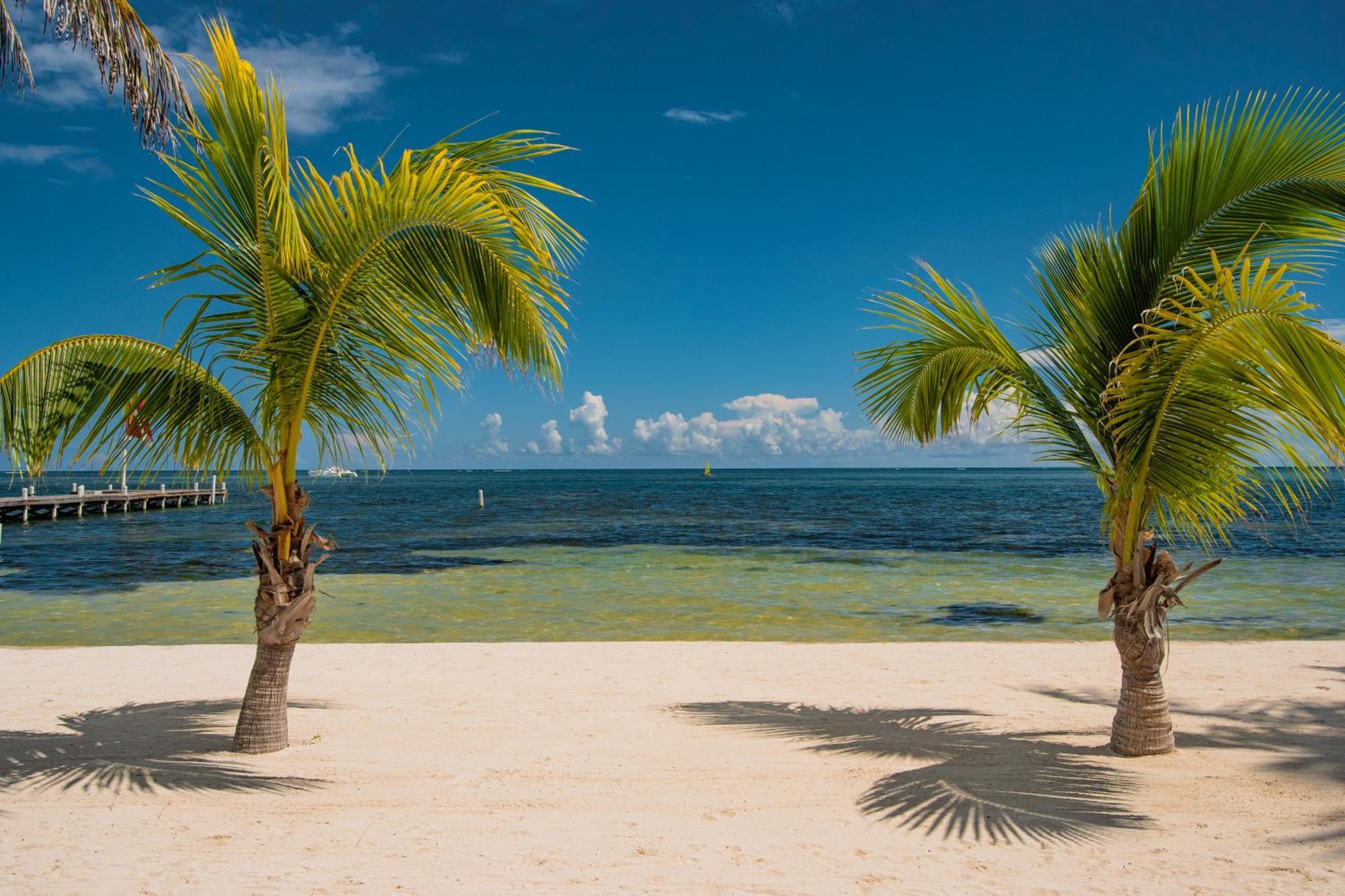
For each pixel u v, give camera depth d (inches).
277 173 169.6
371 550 942.4
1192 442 171.9
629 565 784.3
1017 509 1881.2
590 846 146.5
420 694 269.1
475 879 133.0
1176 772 183.5
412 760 196.1
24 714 241.8
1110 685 285.3
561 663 322.0
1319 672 296.4
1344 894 126.6
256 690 199.9
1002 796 169.6
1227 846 144.5
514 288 178.4
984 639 428.1
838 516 1632.6
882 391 235.8
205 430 185.9
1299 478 163.5
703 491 3329.2
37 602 553.9
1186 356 161.8
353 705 252.4
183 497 1984.5
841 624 473.4
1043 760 195.0
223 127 172.1
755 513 1748.3
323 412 194.2
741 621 486.3
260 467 195.5
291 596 197.2
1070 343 197.6
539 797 171.3
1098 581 665.0
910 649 354.6
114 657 337.4
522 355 187.3
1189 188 186.9
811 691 275.6
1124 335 192.4
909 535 1138.7
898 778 182.1
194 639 425.1
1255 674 294.0
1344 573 666.8
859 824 155.9
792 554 888.3
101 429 176.2
